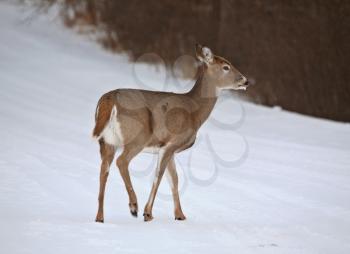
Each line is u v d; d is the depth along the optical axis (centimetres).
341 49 5459
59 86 5797
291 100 5812
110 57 7662
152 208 2802
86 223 2392
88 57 7412
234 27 6406
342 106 5444
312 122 5031
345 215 2752
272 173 3466
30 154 3575
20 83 5772
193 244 2198
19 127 4266
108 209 2722
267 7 6066
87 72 6481
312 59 5662
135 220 2562
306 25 5712
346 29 5431
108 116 2480
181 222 2547
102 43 8225
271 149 4050
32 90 5544
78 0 8975
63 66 6675
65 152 3703
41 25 8794
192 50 6981
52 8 9438
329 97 5534
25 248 2041
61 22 8975
